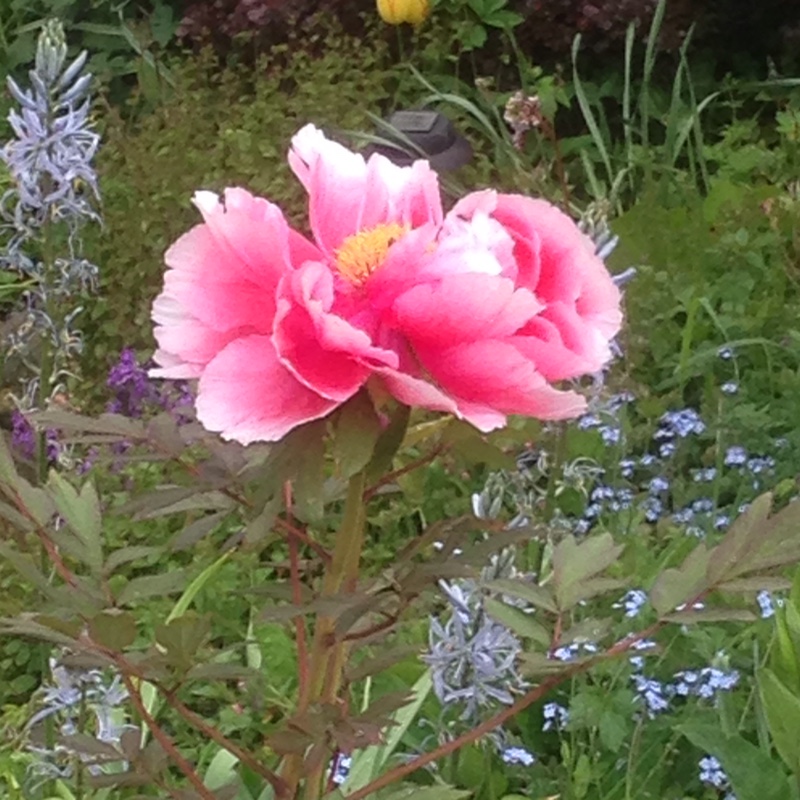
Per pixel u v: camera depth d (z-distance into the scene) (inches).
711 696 105.3
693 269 178.5
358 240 49.4
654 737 105.3
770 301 170.1
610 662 106.7
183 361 50.5
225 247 49.8
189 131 197.0
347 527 55.3
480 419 47.2
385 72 221.5
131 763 61.6
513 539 56.9
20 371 144.5
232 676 57.6
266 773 60.2
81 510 58.4
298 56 214.4
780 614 80.1
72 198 100.0
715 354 154.7
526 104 154.6
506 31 233.0
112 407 151.0
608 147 226.4
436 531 57.8
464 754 99.8
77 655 55.0
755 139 235.5
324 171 51.8
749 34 249.4
